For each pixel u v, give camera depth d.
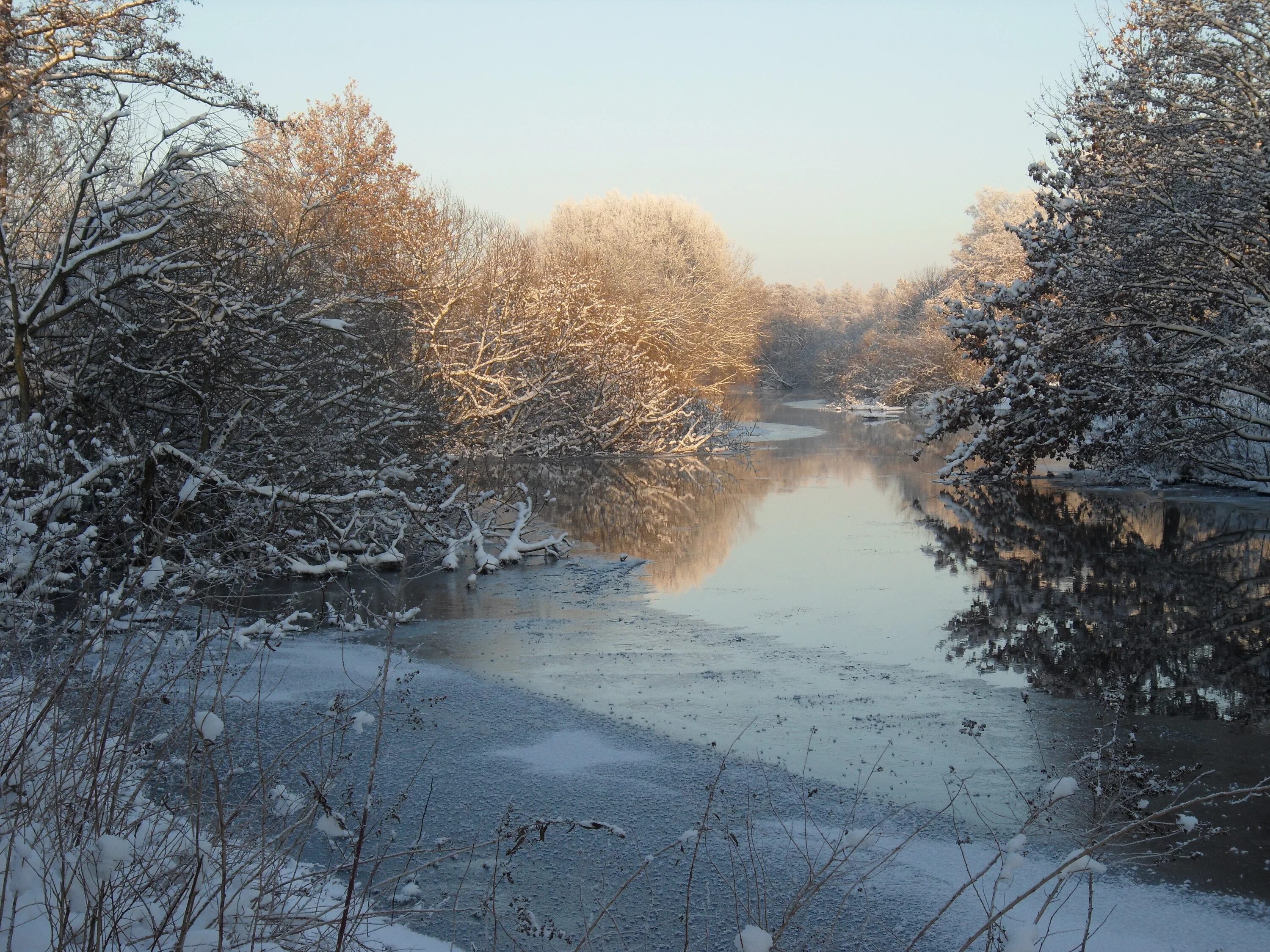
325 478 13.51
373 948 4.16
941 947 4.64
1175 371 19.67
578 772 6.87
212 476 11.48
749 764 7.02
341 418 14.41
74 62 13.96
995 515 20.34
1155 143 18.64
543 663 9.80
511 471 28.27
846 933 4.77
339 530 13.39
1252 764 6.99
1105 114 19.23
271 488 11.97
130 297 12.63
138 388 13.27
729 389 63.81
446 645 10.49
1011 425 23.11
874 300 109.00
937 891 5.18
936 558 15.75
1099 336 21.09
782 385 88.00
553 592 13.43
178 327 12.34
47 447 10.06
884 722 7.94
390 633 3.61
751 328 57.84
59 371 12.51
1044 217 24.36
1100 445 23.27
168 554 9.41
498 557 15.59
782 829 5.95
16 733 4.13
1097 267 19.84
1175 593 12.91
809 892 3.94
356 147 29.83
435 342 24.58
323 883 4.05
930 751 7.27
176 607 5.16
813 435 44.75
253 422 12.77
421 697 8.56
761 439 42.81
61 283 11.78
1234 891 5.15
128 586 5.50
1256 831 5.84
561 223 62.03
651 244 57.69
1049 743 7.43
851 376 70.38
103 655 4.27
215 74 13.52
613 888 5.22
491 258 31.53
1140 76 18.84
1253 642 10.40
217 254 12.85
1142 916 4.91
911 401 59.88
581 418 33.75
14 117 12.16
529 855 5.59
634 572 14.84
